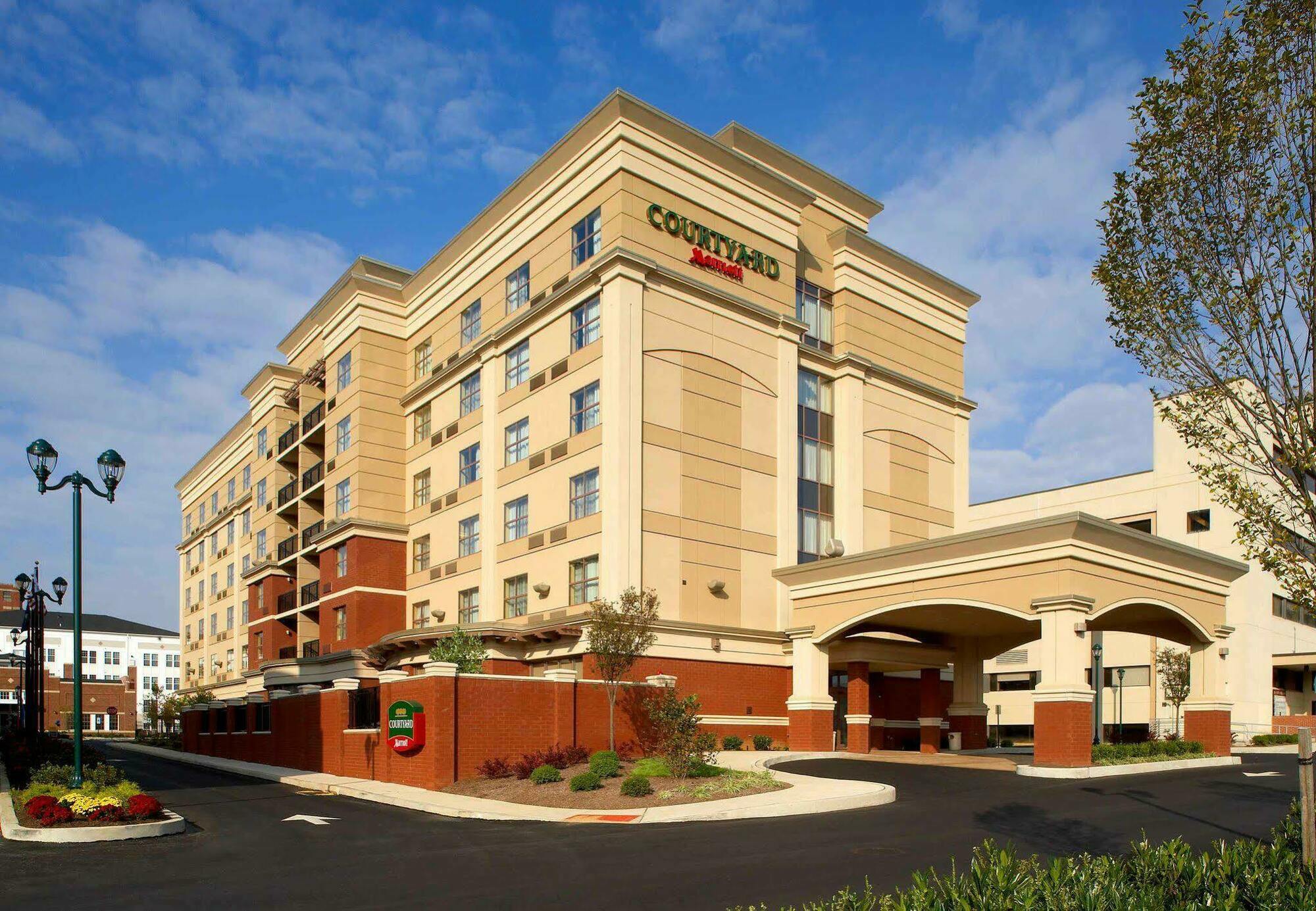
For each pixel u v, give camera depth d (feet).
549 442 109.50
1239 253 31.73
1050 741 76.59
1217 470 33.35
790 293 119.55
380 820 63.16
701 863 43.52
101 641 327.67
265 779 97.45
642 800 63.82
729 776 70.13
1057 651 77.05
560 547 105.60
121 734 283.79
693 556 104.01
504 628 105.81
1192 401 34.01
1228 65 31.55
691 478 105.09
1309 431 30.22
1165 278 33.63
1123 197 34.45
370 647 123.34
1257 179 31.24
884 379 131.54
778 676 109.09
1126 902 23.97
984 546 83.66
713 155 112.16
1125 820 53.83
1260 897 25.13
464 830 57.00
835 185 131.54
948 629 107.55
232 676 189.88
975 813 57.16
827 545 116.26
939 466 138.41
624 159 103.91
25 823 56.29
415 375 139.64
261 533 177.06
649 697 90.43
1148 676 165.68
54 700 300.20
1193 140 32.24
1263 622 159.12
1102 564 81.46
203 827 59.93
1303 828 29.78
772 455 113.80
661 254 105.50
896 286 136.05
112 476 67.10
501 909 35.86
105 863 46.93
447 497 128.16
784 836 50.19
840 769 81.10
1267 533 32.07
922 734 111.55
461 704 78.59
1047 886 24.48
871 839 48.80
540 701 83.05
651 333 103.65
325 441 147.23
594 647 85.76
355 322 139.64
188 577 228.63
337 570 138.92
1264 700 156.87
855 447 125.18
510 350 119.14
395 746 80.12
